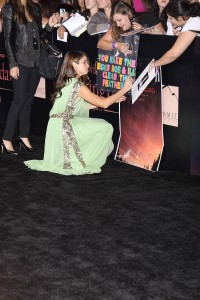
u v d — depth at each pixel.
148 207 4.78
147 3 6.07
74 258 3.90
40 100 6.77
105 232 4.30
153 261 3.87
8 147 6.24
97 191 5.13
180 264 3.83
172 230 4.35
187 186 5.25
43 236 4.23
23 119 6.30
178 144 5.50
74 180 5.41
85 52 6.07
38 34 6.04
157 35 5.37
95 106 5.77
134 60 5.53
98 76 5.87
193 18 5.16
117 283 3.58
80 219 4.54
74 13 6.23
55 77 6.12
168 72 5.38
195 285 3.57
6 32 5.92
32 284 3.56
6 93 7.09
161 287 3.54
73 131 5.59
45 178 5.46
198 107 5.28
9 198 4.96
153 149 5.62
